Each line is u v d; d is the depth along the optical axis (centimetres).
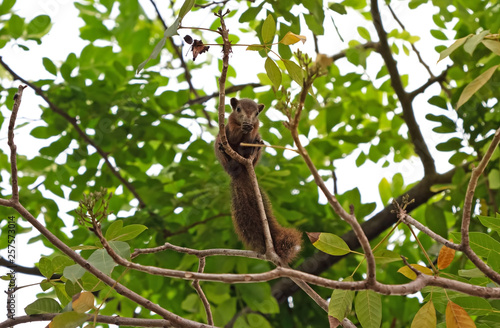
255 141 641
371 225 780
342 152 921
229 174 625
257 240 553
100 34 912
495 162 734
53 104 769
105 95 805
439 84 854
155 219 739
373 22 795
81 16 912
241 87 884
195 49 380
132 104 808
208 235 734
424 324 386
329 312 393
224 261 710
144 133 789
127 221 734
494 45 353
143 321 428
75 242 742
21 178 834
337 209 321
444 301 414
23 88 373
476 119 750
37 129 801
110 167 783
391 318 776
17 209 363
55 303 434
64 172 810
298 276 332
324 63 295
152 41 965
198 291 465
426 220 750
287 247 509
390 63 810
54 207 791
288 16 629
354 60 805
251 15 636
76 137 816
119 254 372
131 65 933
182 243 735
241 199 582
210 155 801
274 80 402
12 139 368
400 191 834
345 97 878
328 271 796
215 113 937
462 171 723
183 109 830
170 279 764
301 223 785
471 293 354
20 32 791
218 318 687
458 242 427
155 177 856
